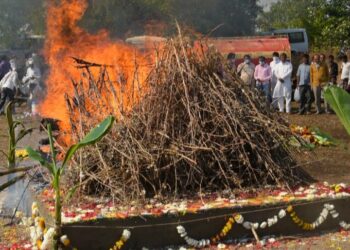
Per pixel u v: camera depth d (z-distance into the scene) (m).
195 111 6.00
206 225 5.23
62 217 4.95
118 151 5.61
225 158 5.89
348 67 15.78
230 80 6.50
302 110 15.89
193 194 5.73
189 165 5.84
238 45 20.48
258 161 6.08
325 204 5.61
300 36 28.47
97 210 5.20
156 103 6.02
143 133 5.88
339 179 7.73
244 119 6.20
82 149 5.76
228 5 26.89
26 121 13.84
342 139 11.48
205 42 6.64
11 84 16.22
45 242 4.77
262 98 6.72
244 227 5.35
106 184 5.56
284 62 15.86
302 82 15.78
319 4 21.25
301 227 5.54
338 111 4.79
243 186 6.03
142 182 5.70
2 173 6.02
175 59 6.28
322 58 15.61
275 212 5.43
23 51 22.69
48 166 4.71
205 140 5.93
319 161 8.91
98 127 4.46
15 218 6.16
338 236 5.48
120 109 6.08
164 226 5.10
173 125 5.93
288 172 6.25
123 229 4.98
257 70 16.02
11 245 5.31
